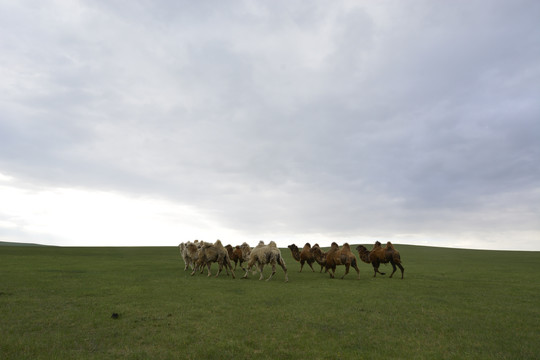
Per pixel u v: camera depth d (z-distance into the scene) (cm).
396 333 836
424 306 1149
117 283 1524
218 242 1891
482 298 1332
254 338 772
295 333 819
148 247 5784
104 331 808
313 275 2123
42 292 1262
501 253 5241
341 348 720
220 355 664
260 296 1260
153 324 869
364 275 2169
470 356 682
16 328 816
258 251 1808
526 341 788
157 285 1483
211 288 1424
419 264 3256
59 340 734
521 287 1659
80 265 2405
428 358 668
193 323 882
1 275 1712
